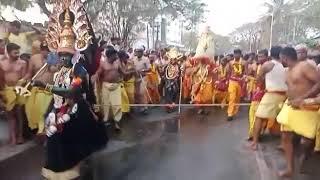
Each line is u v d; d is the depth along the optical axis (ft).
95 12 77.00
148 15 93.15
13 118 21.04
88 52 16.58
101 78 26.11
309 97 16.07
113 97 26.37
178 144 23.09
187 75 41.19
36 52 23.06
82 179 16.38
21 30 30.58
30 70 21.48
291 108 16.48
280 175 17.07
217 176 17.07
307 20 93.20
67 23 15.51
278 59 21.44
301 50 16.87
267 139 23.97
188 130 27.71
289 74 16.56
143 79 34.99
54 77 15.37
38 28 33.83
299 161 18.53
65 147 14.79
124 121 30.30
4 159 18.34
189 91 41.37
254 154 20.74
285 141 17.20
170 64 43.01
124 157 19.88
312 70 16.02
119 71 27.30
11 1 53.31
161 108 37.93
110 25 85.81
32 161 18.51
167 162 19.16
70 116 14.85
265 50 26.30
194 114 35.09
